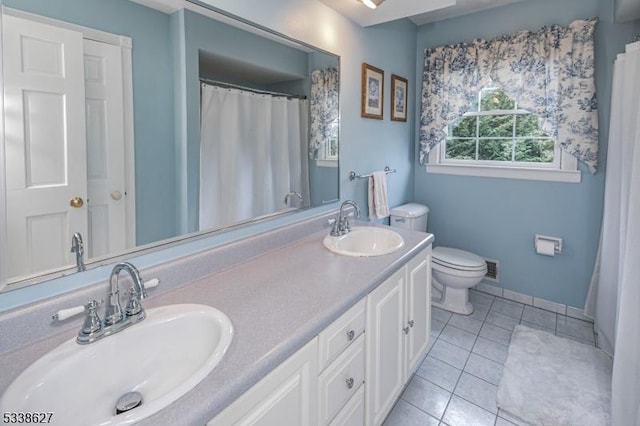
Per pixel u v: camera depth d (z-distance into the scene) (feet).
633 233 4.80
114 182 3.69
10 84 2.93
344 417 4.07
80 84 3.36
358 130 7.68
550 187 8.61
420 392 6.12
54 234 3.27
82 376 2.77
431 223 10.53
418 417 5.58
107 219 3.65
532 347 7.32
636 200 4.79
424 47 9.98
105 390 2.91
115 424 2.11
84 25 3.35
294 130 6.03
